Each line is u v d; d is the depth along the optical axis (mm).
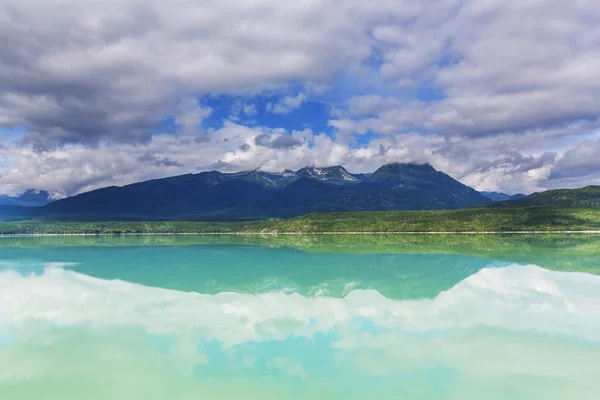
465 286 63281
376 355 33312
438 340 36750
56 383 28891
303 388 27562
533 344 35281
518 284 63500
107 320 45062
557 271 75812
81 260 110250
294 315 47031
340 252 127812
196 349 35406
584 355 32656
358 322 43531
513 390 26906
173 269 90000
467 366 30750
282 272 84188
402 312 47562
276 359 32750
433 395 26359
